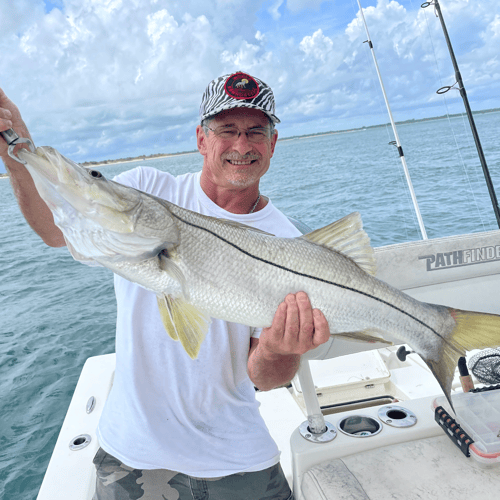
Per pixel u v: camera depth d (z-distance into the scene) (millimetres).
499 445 1482
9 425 4852
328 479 1477
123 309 1802
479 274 2004
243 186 1812
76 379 5832
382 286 1502
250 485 1777
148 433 1708
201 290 1372
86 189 1216
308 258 1445
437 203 16891
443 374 1516
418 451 1590
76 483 1977
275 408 2582
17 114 1313
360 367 2881
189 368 1751
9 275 13117
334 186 26562
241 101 1680
